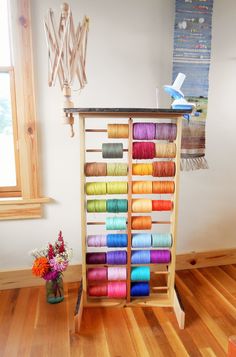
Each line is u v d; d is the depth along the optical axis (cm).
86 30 163
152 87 210
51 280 190
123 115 166
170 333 168
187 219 238
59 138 203
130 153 169
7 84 195
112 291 186
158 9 201
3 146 203
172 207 180
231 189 243
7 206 201
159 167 172
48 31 158
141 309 190
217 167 236
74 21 191
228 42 218
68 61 162
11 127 202
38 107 196
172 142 184
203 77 211
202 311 189
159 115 168
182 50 204
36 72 191
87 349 155
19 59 184
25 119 192
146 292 190
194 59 207
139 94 209
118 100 207
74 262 223
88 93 201
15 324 175
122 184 173
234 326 175
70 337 164
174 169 174
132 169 172
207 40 207
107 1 193
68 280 223
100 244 181
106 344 159
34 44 188
